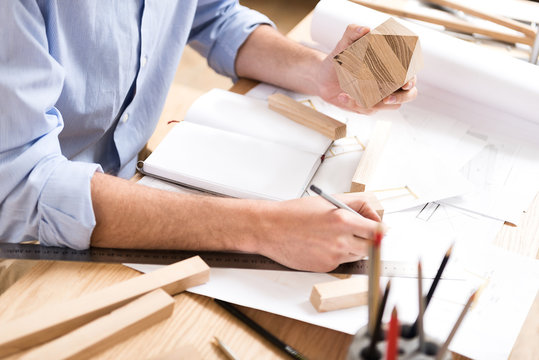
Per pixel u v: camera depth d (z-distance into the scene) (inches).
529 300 27.5
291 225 28.4
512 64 41.1
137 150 43.7
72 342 23.0
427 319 26.1
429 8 54.3
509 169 37.0
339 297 26.1
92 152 41.5
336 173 35.7
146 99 43.5
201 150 35.0
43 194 28.2
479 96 41.8
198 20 46.3
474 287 28.0
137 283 25.9
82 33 33.6
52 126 30.3
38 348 22.6
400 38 34.2
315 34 47.8
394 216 32.4
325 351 24.8
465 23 52.1
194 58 91.7
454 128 40.6
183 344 24.4
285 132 38.2
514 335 25.7
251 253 29.6
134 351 23.9
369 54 34.8
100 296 25.1
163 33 41.7
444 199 34.1
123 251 29.2
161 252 29.3
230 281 27.7
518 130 40.8
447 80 42.3
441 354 18.1
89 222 28.2
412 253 29.9
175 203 29.5
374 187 34.5
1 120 27.4
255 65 44.7
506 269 29.2
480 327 25.9
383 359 18.8
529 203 34.3
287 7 106.5
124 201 29.0
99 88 36.2
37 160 28.8
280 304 26.7
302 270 28.7
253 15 46.9
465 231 31.7
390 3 54.6
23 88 27.5
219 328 25.3
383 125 39.4
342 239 27.6
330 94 41.3
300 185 33.1
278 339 24.9
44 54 28.5
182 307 26.2
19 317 25.0
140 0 36.6
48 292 26.3
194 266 27.2
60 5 32.0
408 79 35.3
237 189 32.5
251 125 38.6
